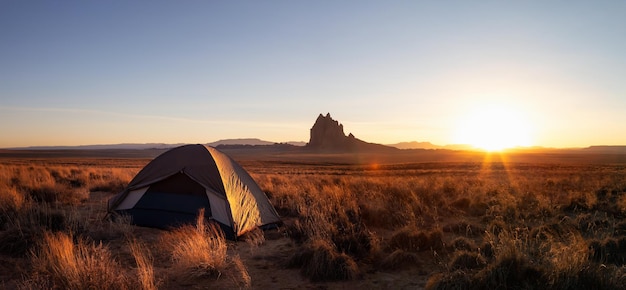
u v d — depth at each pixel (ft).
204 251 20.63
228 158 34.58
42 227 24.29
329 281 19.17
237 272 20.24
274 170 177.37
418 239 25.29
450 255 22.93
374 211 33.32
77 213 30.07
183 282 18.53
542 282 16.17
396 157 577.43
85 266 16.34
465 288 16.25
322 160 450.71
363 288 18.31
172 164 31.63
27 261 20.39
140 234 28.12
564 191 55.21
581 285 15.70
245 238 27.58
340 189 48.75
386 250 24.70
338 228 26.94
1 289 16.79
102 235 26.32
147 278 16.48
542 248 21.88
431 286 17.11
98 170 89.10
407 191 46.62
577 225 29.84
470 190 51.16
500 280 16.21
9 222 26.16
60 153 524.11
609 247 22.15
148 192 31.89
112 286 15.75
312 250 21.09
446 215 36.96
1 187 41.70
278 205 40.73
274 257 23.16
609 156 559.38
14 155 408.67
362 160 460.55
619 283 16.03
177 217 29.84
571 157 521.24
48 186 45.11
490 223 30.89
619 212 37.32
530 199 42.98
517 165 232.53
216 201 29.32
